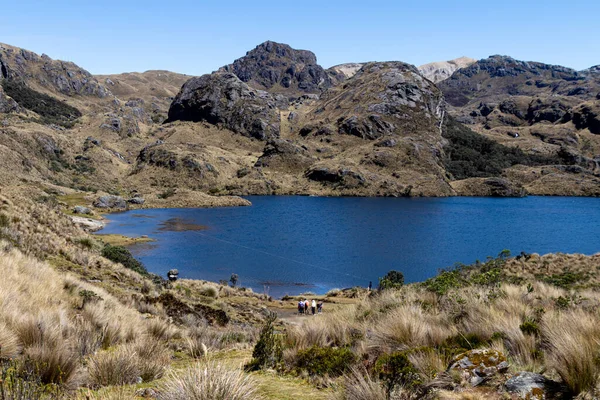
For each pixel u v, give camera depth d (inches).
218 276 2247.8
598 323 231.1
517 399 159.2
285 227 4242.1
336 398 182.7
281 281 2199.8
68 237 1317.7
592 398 151.9
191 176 7805.1
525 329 241.6
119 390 190.2
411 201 7194.9
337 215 5265.8
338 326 343.6
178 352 377.4
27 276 530.0
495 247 3388.3
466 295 449.1
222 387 163.8
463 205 6722.4
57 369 206.7
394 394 173.8
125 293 761.6
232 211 5526.6
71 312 442.3
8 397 154.6
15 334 264.7
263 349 265.3
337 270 2506.2
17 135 6899.6
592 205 7062.0
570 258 1382.9
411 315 326.3
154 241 3218.5
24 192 3912.4
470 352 191.8
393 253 3075.8
